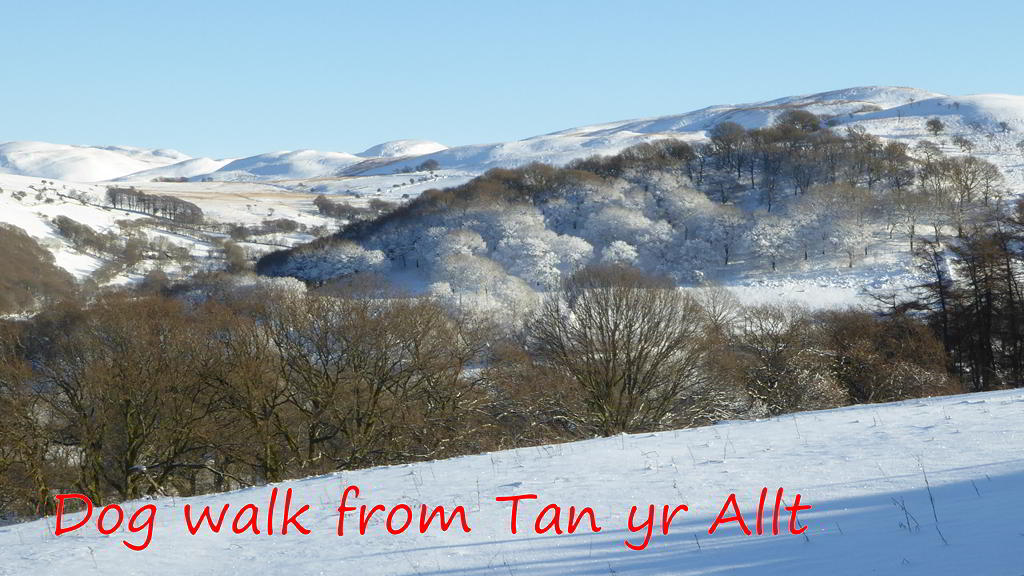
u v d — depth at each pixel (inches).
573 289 1914.4
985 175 5147.6
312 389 1379.2
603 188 5654.5
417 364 1448.1
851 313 2209.6
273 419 1401.3
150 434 1264.8
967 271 1897.1
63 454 1294.3
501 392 1563.7
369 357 1418.6
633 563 311.1
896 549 281.3
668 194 5551.2
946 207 4670.3
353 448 1333.7
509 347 1718.8
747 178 6392.7
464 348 1582.2
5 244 4350.4
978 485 368.8
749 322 2023.9
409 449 1417.3
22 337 1451.8
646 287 1739.7
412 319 1497.3
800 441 564.7
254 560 393.1
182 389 1268.5
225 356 1343.5
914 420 611.5
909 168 5812.0
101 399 1192.2
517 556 340.8
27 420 1176.2
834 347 1850.4
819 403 1653.5
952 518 313.6
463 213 5196.9
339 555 380.2
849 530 319.0
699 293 2568.9
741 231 4618.6
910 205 4557.1
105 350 1277.1
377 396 1402.6
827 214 4463.6
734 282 4020.7
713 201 5826.8
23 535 539.2
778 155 6363.2
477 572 323.6
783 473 451.8
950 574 243.8
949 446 479.5
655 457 555.8
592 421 1502.2
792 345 1764.3
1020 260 1892.2
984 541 273.3
